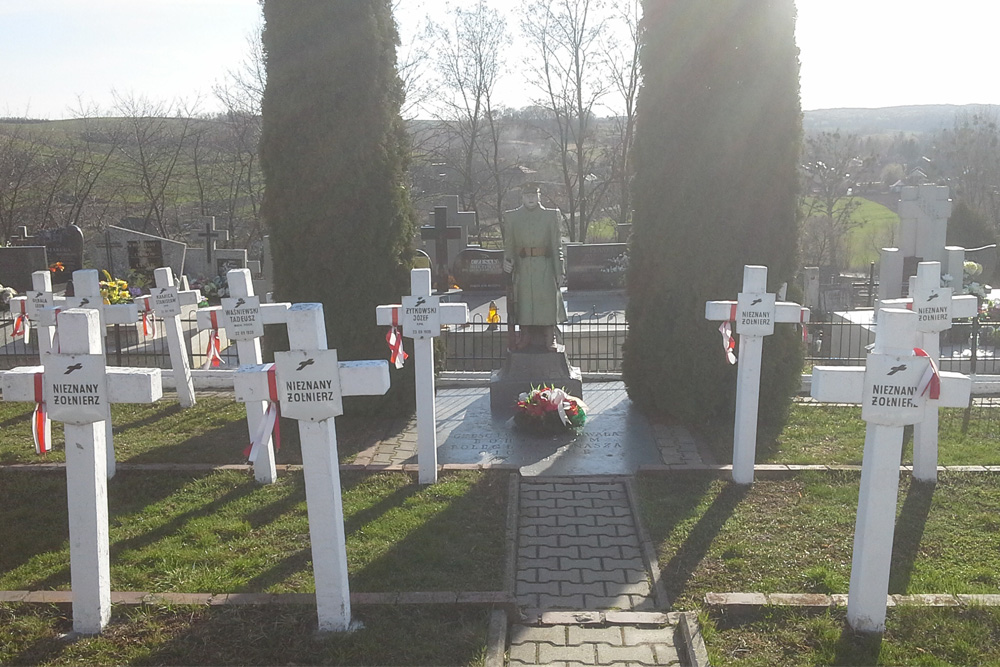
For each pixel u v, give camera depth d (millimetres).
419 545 6336
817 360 13664
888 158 61594
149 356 13773
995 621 4891
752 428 7613
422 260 21484
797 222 9641
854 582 4910
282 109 9602
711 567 5977
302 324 4746
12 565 6098
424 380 7660
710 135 9359
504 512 7070
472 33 37438
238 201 41719
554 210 10492
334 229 9820
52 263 20688
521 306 10586
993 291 19344
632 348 10398
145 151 42719
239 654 4668
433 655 4668
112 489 7660
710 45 9258
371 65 9633
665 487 7621
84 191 36625
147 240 20344
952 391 4824
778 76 9297
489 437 9477
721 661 4625
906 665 4527
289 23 9430
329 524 4832
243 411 10578
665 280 9789
